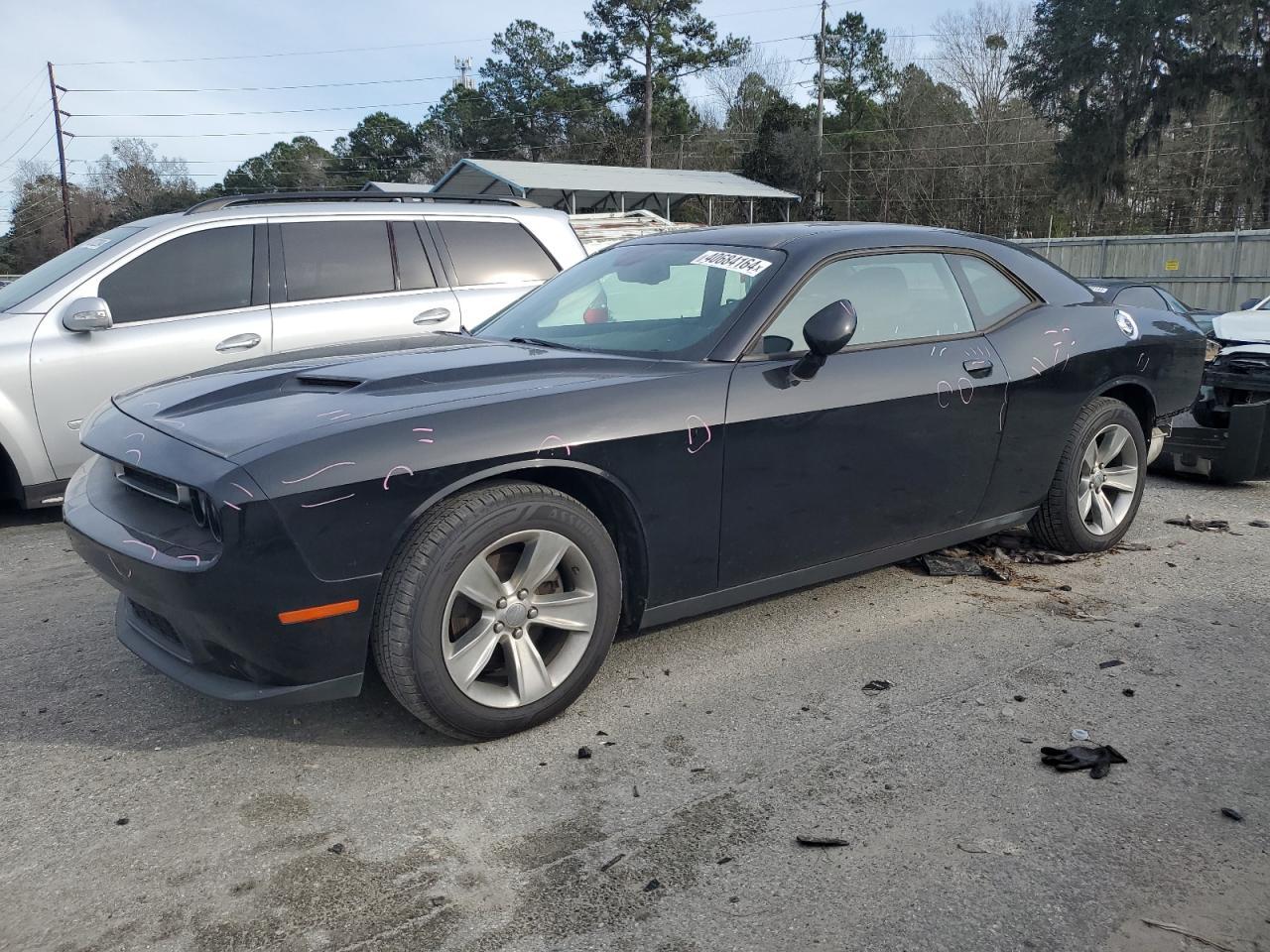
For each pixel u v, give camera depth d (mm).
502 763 2865
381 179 80375
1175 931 2119
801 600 4191
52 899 2277
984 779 2740
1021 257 4469
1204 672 3443
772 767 2822
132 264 5766
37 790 2768
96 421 3271
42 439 5508
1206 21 35062
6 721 3213
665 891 2277
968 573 4484
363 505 2604
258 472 2520
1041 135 51969
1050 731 3025
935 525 3990
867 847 2432
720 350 3355
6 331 5414
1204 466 6332
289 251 6180
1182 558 4750
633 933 2133
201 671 2803
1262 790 2678
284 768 2869
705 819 2564
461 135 69562
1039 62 40250
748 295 3496
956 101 57906
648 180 38031
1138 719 3096
